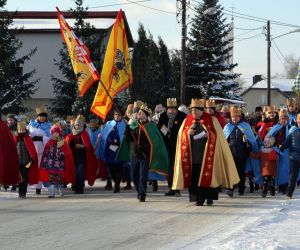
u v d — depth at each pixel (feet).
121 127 49.78
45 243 27.20
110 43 53.47
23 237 28.60
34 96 123.44
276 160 44.62
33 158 44.96
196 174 38.55
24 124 45.21
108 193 47.37
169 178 44.42
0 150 41.29
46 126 49.21
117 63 53.57
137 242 27.25
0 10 104.37
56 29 122.11
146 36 115.55
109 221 32.81
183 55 82.43
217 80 148.25
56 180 44.96
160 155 41.93
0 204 40.47
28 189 51.24
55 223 32.40
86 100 87.45
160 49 119.44
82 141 48.88
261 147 46.14
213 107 47.55
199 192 38.58
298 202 39.86
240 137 45.37
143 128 41.57
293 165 42.50
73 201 41.78
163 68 118.21
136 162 41.14
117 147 49.01
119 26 53.83
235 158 45.21
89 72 52.60
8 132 42.27
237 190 49.03
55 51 123.44
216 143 38.24
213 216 34.27
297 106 59.67
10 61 103.81
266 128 51.88
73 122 51.49
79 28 96.43
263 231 28.73
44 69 123.44
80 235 28.99
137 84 108.58
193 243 26.73
